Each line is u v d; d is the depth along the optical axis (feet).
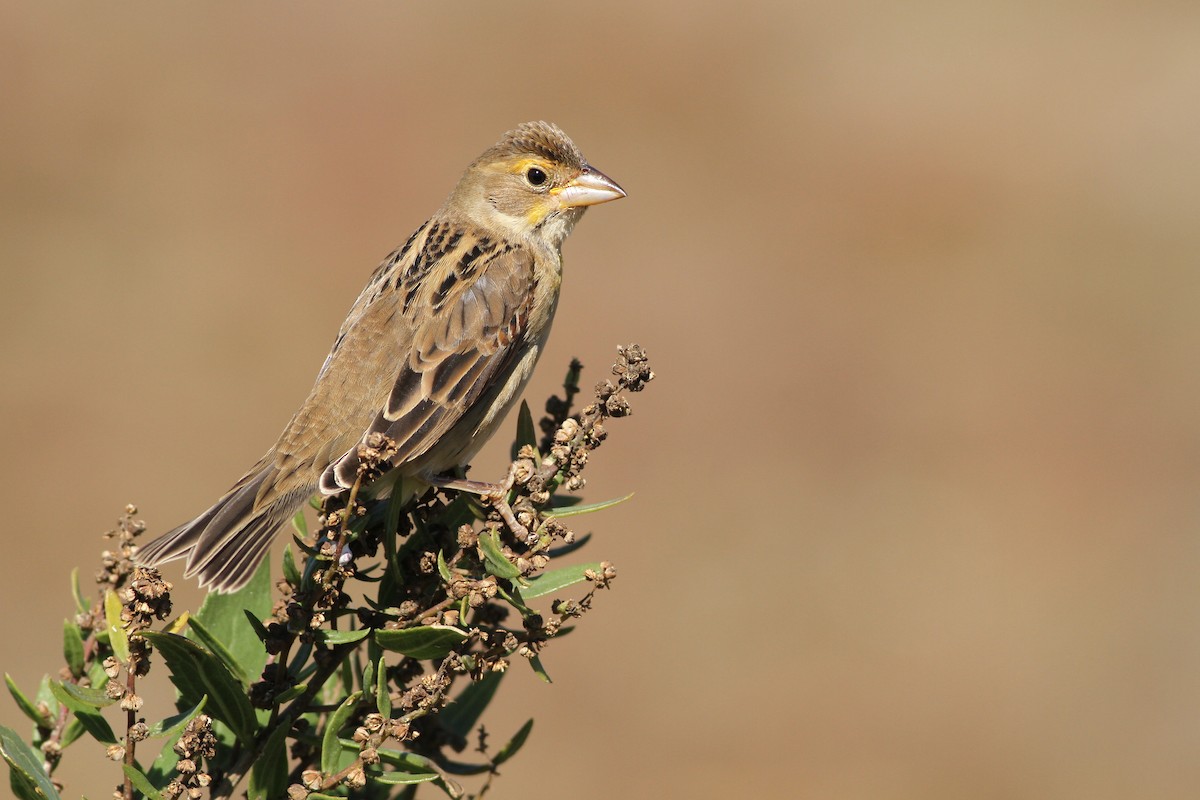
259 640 17.08
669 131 71.31
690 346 58.23
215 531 18.53
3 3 73.61
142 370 53.57
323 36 74.59
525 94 72.18
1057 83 77.46
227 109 68.23
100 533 47.01
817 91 75.77
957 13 84.02
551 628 15.37
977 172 69.97
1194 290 62.64
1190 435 56.24
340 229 61.62
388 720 14.42
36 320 55.83
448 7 78.43
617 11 79.97
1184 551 51.21
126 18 74.95
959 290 62.64
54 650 42.73
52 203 61.62
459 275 22.34
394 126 67.92
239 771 15.23
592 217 64.85
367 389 20.89
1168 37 82.02
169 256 59.21
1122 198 69.10
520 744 17.16
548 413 18.34
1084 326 61.52
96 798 34.47
